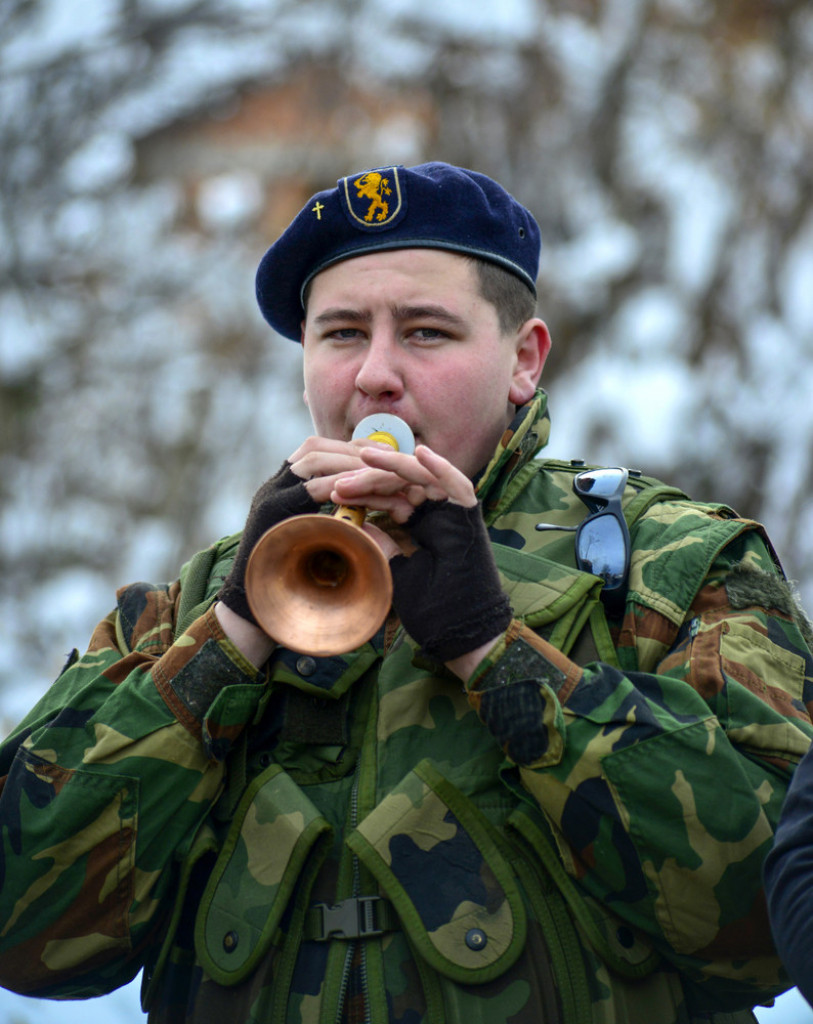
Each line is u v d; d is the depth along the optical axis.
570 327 25.08
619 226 25.83
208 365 28.44
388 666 6.02
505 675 5.52
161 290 29.41
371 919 5.62
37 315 29.50
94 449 27.94
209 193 29.89
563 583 5.95
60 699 6.40
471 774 5.73
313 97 28.53
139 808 5.84
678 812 5.32
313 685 5.97
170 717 5.89
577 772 5.40
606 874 5.41
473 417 6.35
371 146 28.28
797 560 23.88
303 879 5.73
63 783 5.88
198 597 6.59
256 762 6.07
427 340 6.35
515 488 6.50
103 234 29.98
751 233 25.56
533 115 26.84
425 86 27.67
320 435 6.57
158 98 29.98
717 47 26.34
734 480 24.11
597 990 5.48
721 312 25.03
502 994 5.41
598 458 24.02
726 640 5.75
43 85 30.09
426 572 5.65
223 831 6.02
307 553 5.51
